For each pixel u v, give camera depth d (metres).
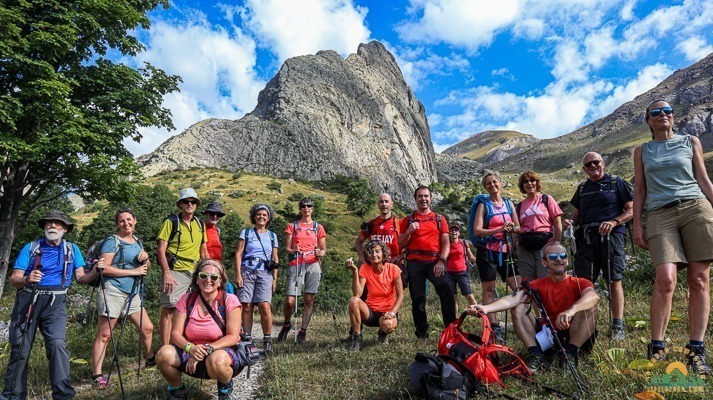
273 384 4.23
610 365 3.62
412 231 5.69
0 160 11.87
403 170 187.12
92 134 12.80
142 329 5.45
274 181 119.50
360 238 6.48
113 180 14.05
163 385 4.61
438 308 8.65
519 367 3.73
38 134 12.01
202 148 145.88
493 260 5.37
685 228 3.61
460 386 3.22
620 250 4.78
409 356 4.76
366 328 7.43
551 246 4.14
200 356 3.69
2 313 12.55
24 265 4.29
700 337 3.50
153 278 13.73
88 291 12.00
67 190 14.57
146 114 15.18
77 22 13.17
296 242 6.66
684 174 3.67
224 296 3.99
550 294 4.13
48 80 12.04
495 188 5.50
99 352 4.99
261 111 180.25
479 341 3.78
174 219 5.67
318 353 5.40
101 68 14.16
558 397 3.22
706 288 3.53
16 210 13.39
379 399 3.64
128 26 14.50
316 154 154.25
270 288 6.12
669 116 3.82
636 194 3.96
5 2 12.18
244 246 6.22
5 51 11.33
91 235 39.19
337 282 22.77
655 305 3.71
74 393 4.32
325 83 190.88
